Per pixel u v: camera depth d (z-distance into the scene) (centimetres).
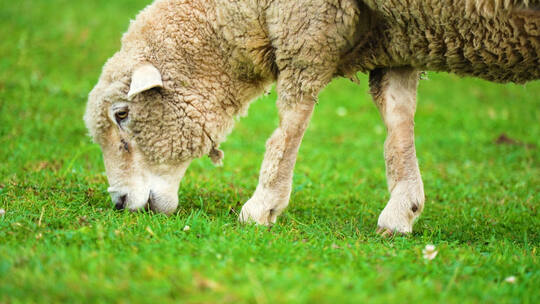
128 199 718
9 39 1950
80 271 457
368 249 574
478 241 677
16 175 856
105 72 717
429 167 1198
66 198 741
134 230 602
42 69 1734
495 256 567
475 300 441
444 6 598
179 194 835
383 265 514
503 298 454
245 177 1022
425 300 429
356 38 676
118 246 537
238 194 860
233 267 475
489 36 602
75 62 1858
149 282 435
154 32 709
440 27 616
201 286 421
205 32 705
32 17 2212
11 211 661
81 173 901
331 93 1972
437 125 1633
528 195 931
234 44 701
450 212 835
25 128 1181
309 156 1251
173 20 707
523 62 621
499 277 511
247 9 675
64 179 857
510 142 1424
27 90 1477
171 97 703
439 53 645
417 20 622
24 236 564
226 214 727
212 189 872
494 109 1814
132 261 478
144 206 721
